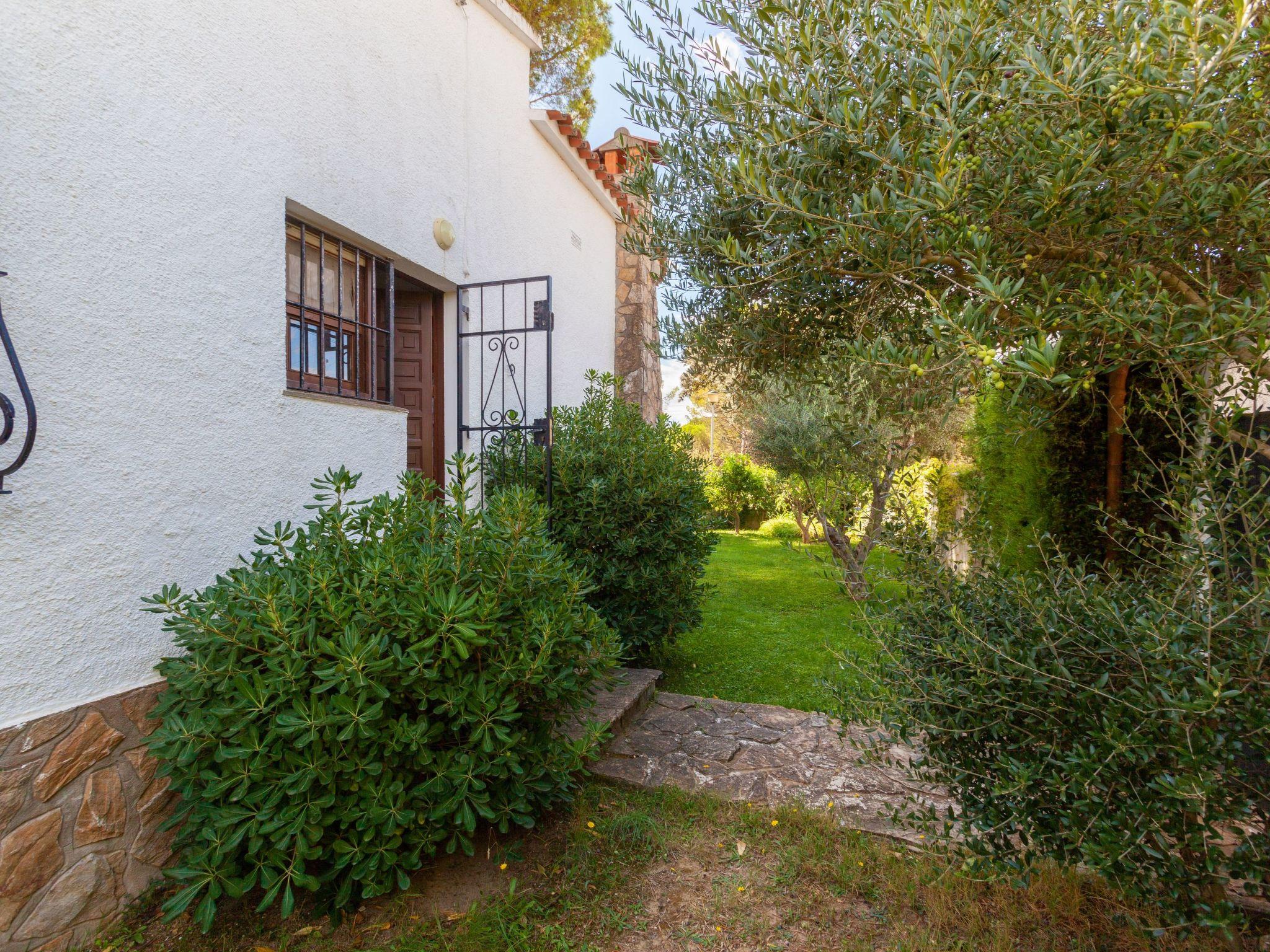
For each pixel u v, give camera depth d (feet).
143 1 6.98
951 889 6.64
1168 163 4.25
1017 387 4.56
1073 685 5.14
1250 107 4.02
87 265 6.46
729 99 6.09
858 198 5.00
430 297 13.84
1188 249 4.95
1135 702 4.93
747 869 7.38
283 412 9.01
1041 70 4.29
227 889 5.94
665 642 14.26
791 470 24.29
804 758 9.79
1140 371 8.94
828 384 6.93
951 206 4.63
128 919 6.58
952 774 6.00
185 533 7.53
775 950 6.22
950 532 6.93
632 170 7.85
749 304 7.22
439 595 6.49
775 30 5.79
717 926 6.52
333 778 6.07
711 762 9.67
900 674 6.20
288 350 9.82
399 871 6.48
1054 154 4.34
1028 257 4.99
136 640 6.94
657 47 6.92
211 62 7.85
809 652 15.40
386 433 11.22
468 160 13.99
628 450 13.42
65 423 6.27
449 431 14.05
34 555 6.01
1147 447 11.02
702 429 74.23
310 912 6.78
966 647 5.49
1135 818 4.80
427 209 12.55
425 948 6.20
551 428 13.62
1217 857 4.59
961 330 4.37
